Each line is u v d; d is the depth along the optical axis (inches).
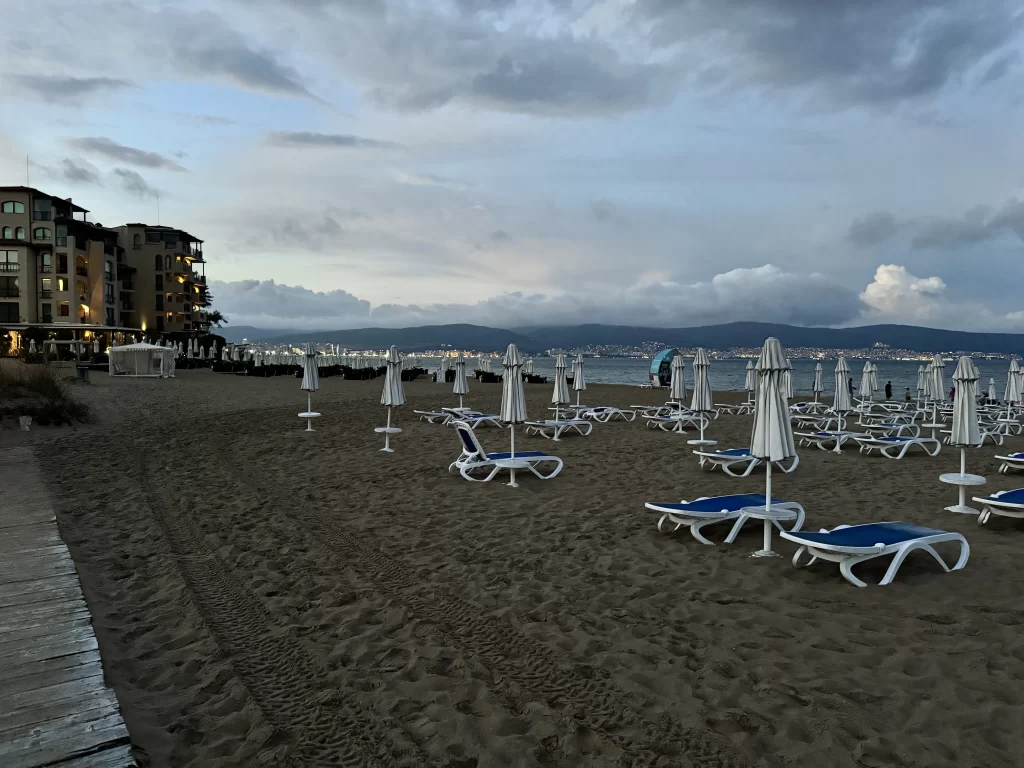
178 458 378.3
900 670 126.9
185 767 99.5
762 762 98.7
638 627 150.5
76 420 514.0
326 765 99.9
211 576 187.2
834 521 245.9
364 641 144.3
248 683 126.0
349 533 231.9
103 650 138.3
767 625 150.9
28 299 1786.4
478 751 102.9
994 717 108.7
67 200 1934.1
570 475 345.4
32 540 207.9
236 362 1488.7
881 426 570.9
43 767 91.4
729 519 229.1
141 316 2349.9
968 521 245.1
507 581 183.2
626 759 100.0
